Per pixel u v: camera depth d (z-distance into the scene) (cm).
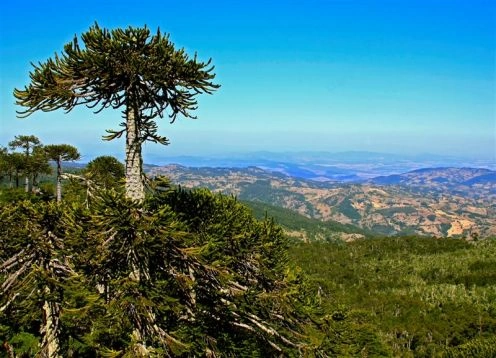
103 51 916
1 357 1148
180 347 881
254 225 1250
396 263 13875
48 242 1021
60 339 1083
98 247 836
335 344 1011
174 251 906
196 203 1242
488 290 10106
